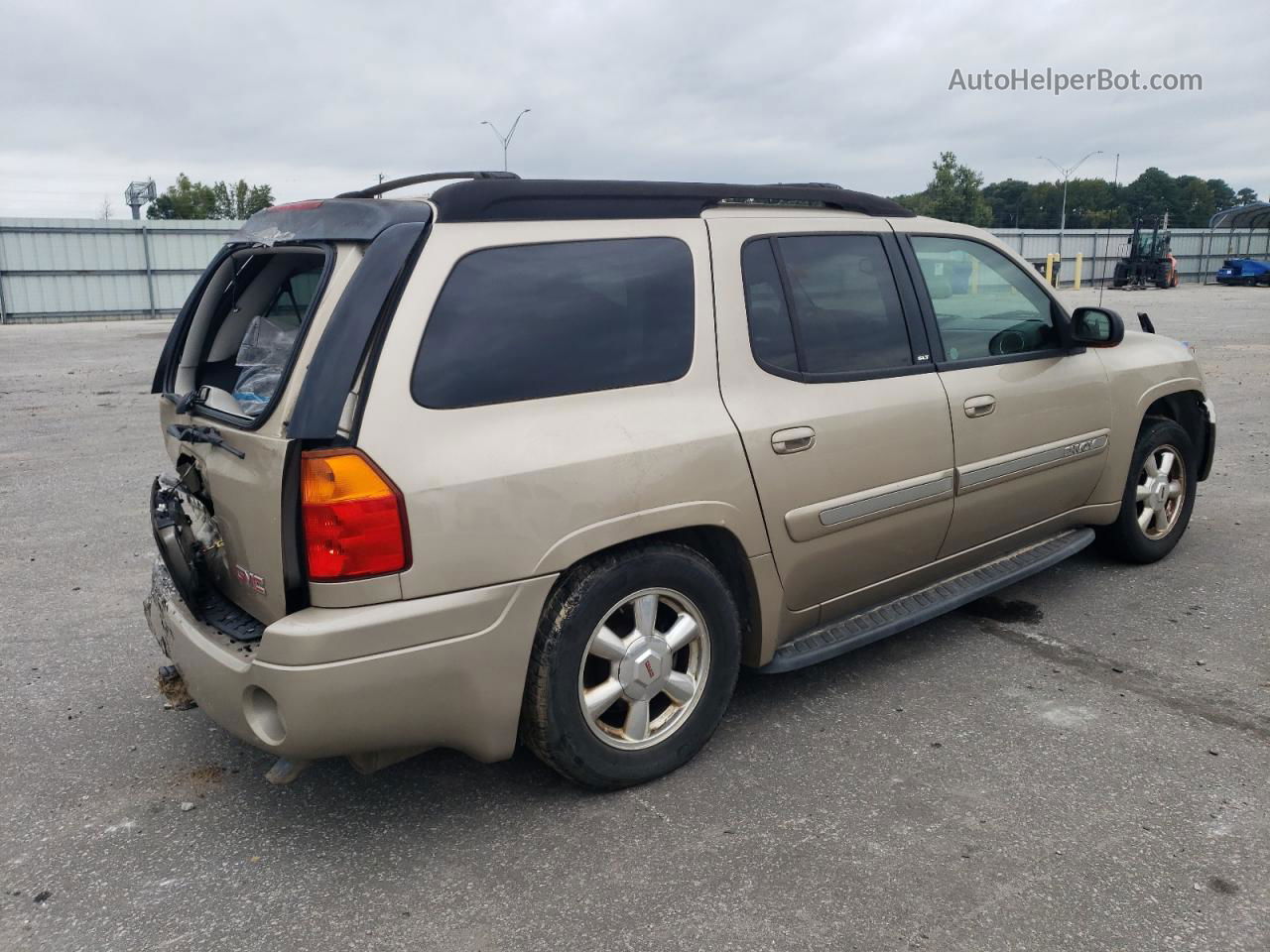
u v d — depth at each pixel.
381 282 2.62
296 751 2.60
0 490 7.35
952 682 3.86
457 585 2.64
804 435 3.32
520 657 2.78
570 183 3.00
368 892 2.66
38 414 11.11
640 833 2.89
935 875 2.65
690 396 3.11
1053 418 4.28
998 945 2.38
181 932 2.51
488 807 3.06
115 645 4.43
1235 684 3.78
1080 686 3.79
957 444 3.85
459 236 2.77
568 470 2.79
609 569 2.90
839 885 2.62
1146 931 2.41
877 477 3.58
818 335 3.49
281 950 2.44
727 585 3.33
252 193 71.12
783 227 3.50
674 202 3.24
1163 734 3.40
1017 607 4.64
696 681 3.21
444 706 2.69
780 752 3.35
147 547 5.88
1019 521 4.29
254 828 2.99
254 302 3.60
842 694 3.78
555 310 2.89
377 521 2.53
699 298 3.20
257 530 2.66
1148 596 4.72
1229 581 4.89
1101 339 4.26
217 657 2.72
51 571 5.46
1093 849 2.75
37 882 2.73
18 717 3.75
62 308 32.38
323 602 2.57
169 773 3.33
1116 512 4.80
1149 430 4.91
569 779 3.07
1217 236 51.53
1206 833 2.81
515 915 2.54
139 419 10.61
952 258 4.05
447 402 2.66
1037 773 3.17
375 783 3.22
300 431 2.48
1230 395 10.84
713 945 2.41
